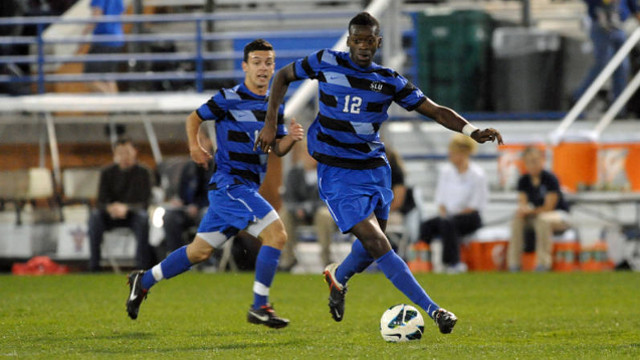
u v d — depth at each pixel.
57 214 46.09
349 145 22.67
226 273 44.69
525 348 20.67
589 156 46.84
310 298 34.34
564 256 45.34
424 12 58.22
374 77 22.45
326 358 19.12
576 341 22.69
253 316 24.81
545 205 44.59
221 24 65.19
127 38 57.00
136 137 46.94
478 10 57.94
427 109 22.47
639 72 57.25
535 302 32.78
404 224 44.97
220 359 19.17
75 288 37.59
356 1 65.56
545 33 58.75
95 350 20.86
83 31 60.72
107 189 44.69
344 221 22.14
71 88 59.38
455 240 44.78
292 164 45.59
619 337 23.55
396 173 44.69
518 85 58.59
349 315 29.19
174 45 63.19
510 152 48.31
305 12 59.72
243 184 25.61
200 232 25.47
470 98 57.91
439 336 23.73
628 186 46.91
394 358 18.94
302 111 50.28
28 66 63.44
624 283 39.16
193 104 47.28
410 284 21.61
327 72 22.62
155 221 44.47
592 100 58.88
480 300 33.50
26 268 45.47
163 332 24.72
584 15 64.75
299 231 45.31
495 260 45.59
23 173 46.59
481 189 45.09
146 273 25.38
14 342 22.39
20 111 47.00
